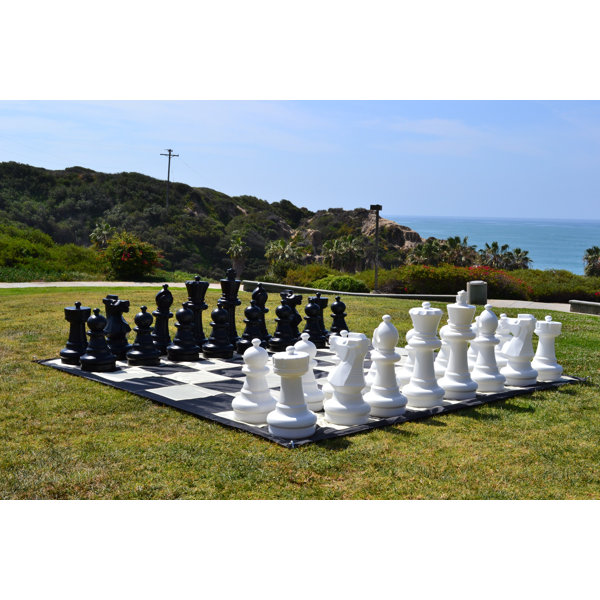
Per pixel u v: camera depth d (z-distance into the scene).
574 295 20.81
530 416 5.64
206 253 55.50
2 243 27.45
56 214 54.28
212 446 4.68
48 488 3.94
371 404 5.50
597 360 8.30
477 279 20.47
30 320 10.75
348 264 53.72
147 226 54.50
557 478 4.26
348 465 4.38
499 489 4.07
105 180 61.16
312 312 8.88
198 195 65.19
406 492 3.99
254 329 8.35
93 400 5.84
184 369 7.17
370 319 11.90
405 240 71.38
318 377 7.00
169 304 8.09
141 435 4.92
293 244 62.12
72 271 27.89
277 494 3.91
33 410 5.53
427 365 5.85
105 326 7.19
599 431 5.24
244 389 5.34
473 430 5.21
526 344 6.77
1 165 57.81
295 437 4.80
